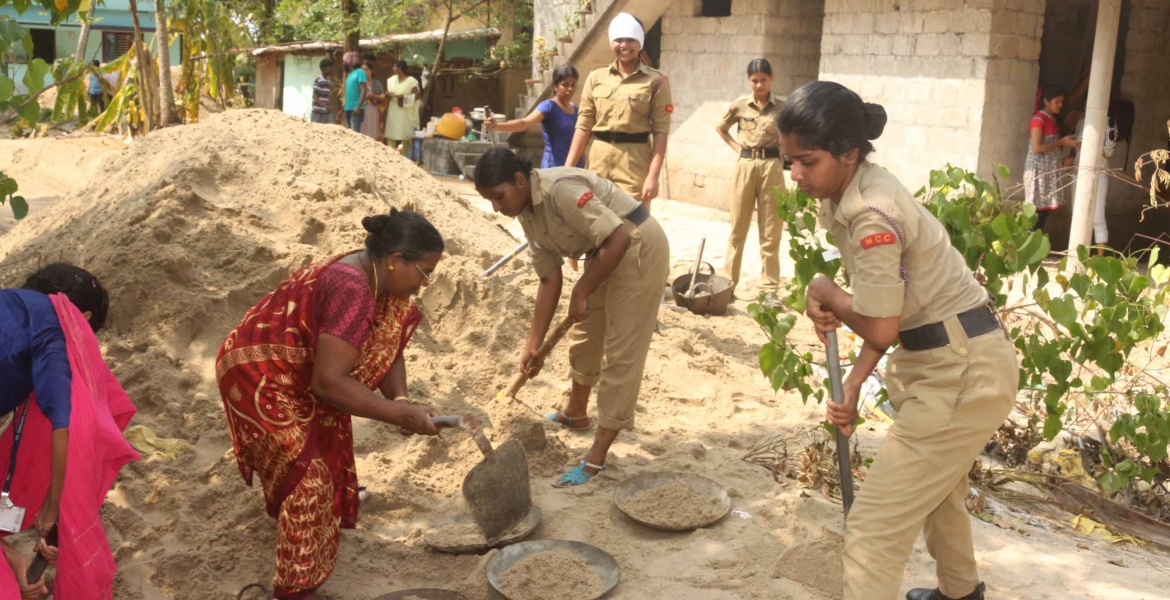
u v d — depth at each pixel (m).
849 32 12.30
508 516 3.68
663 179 15.35
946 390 3.04
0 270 6.05
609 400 4.51
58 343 3.13
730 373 6.17
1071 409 5.43
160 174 6.19
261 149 6.49
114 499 4.07
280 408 3.42
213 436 4.50
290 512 3.39
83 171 14.38
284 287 3.51
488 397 5.14
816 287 3.23
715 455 4.94
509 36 20.81
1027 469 5.20
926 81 11.34
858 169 3.04
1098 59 9.38
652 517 4.17
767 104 8.13
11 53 4.41
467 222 7.36
